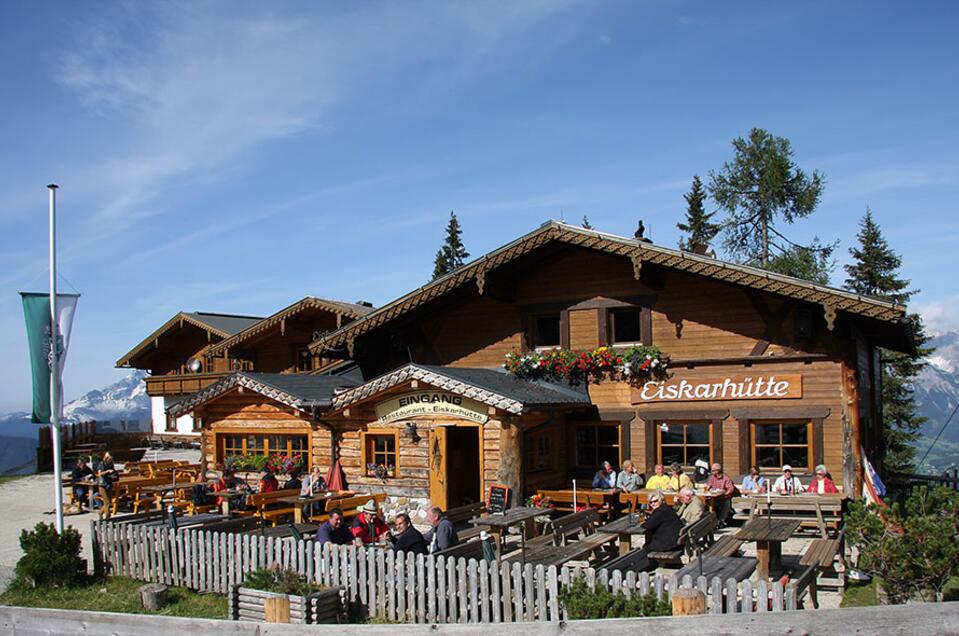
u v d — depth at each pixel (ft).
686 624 15.98
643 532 41.96
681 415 62.80
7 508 75.36
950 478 79.41
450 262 207.72
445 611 34.63
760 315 60.70
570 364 65.98
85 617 20.40
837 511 49.88
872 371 77.41
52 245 50.96
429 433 61.00
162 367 146.20
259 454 70.64
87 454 115.96
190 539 42.37
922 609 15.07
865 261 140.97
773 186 138.31
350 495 59.36
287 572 36.32
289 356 119.24
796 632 15.48
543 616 31.53
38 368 49.83
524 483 57.98
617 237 60.85
